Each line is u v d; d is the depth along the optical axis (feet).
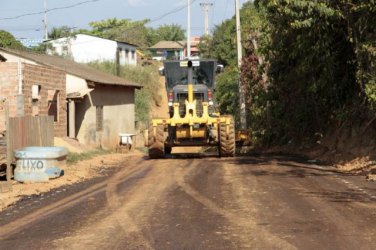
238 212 31.04
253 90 106.83
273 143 96.48
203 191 39.50
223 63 197.88
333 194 36.47
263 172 50.57
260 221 28.43
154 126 71.67
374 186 39.73
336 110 69.97
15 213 33.60
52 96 86.53
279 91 92.02
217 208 32.48
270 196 36.29
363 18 55.31
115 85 111.24
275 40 77.66
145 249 23.29
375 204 32.50
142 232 26.58
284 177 46.29
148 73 181.16
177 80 73.92
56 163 51.24
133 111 128.26
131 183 46.03
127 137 106.22
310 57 67.10
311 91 73.20
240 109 103.91
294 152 80.48
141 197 37.78
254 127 104.68
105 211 32.81
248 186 41.27
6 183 44.47
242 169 54.03
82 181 49.98
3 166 51.90
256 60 104.73
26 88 73.72
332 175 47.21
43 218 31.37
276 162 61.57
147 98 166.91
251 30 108.06
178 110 71.36
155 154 71.97
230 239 24.70
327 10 56.24
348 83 66.90
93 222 29.50
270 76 91.25
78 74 97.25
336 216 29.19
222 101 131.95
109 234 26.43
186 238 25.07
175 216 30.35
